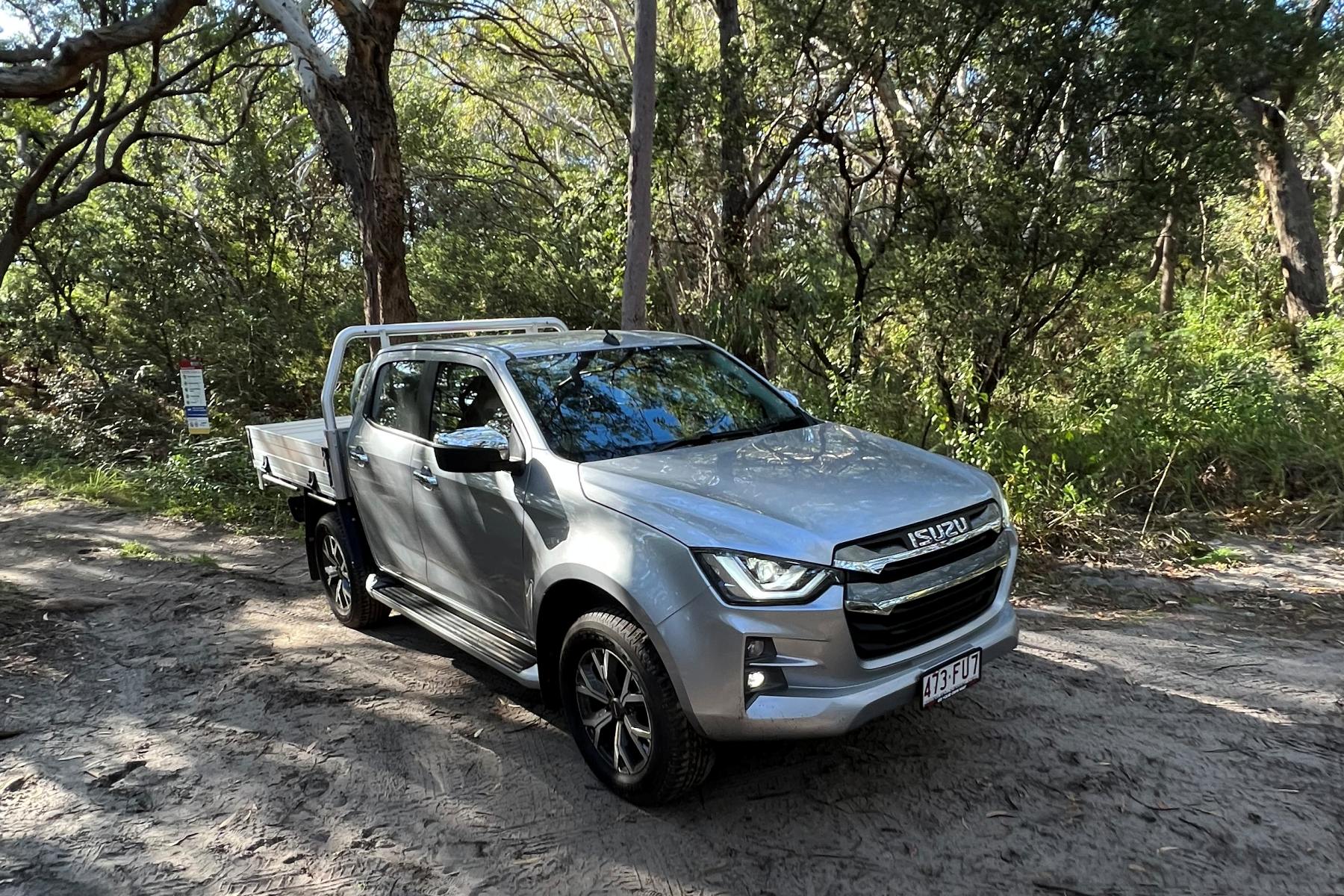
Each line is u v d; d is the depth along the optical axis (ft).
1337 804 10.96
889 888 9.69
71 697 15.37
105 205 50.44
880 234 29.17
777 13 25.99
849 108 29.96
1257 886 9.51
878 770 12.05
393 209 30.91
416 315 32.19
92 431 41.45
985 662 11.30
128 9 43.57
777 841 10.58
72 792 12.27
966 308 25.20
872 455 12.73
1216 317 44.21
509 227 51.13
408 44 55.77
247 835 11.12
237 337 43.91
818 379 29.71
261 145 47.78
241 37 46.06
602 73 41.19
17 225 45.06
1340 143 69.00
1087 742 12.62
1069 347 30.78
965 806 11.14
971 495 11.61
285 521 28.17
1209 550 21.45
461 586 14.47
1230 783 11.48
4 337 49.52
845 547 10.16
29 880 10.36
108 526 28.27
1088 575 20.13
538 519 12.26
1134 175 24.13
